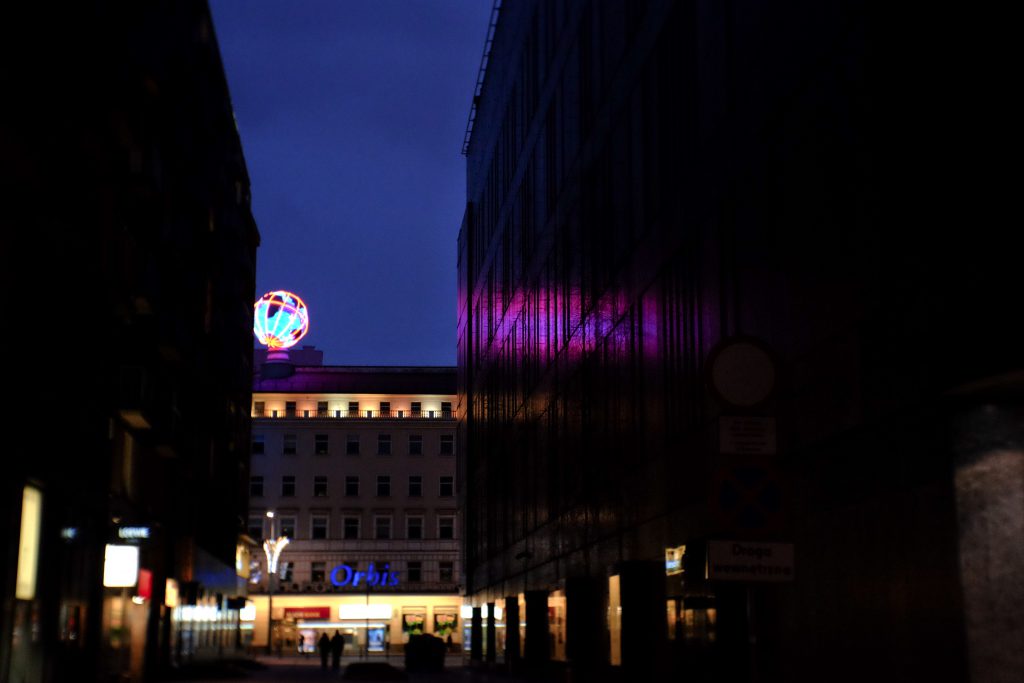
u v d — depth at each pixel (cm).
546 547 3962
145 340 3588
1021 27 1162
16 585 2242
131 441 3631
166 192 3775
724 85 2130
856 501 1533
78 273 2688
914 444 1373
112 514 3325
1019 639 1198
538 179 4188
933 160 1321
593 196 3272
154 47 3409
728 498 1100
